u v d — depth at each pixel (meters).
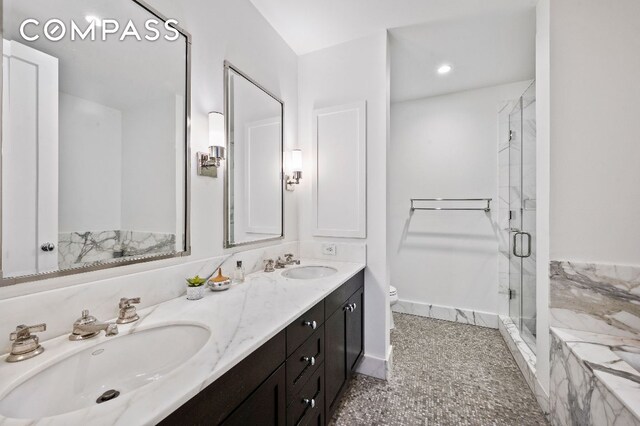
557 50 1.51
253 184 1.72
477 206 2.82
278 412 0.93
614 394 0.99
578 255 1.49
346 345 1.62
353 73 2.05
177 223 1.22
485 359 2.14
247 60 1.67
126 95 1.04
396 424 1.49
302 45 2.12
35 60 0.81
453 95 2.92
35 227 0.80
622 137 1.41
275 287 1.36
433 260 3.00
